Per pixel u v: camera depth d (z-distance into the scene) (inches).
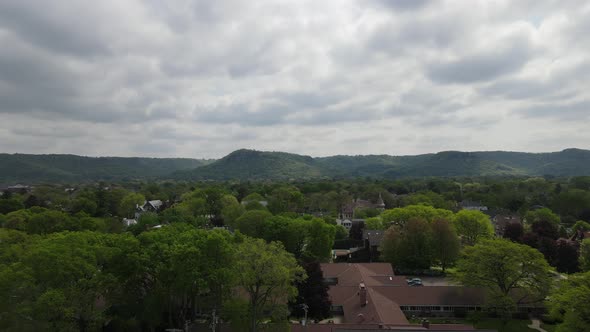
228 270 1940.2
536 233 4264.3
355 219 6412.4
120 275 1927.9
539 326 2436.0
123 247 1982.0
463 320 2564.0
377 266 3403.1
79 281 1738.4
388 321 2139.5
